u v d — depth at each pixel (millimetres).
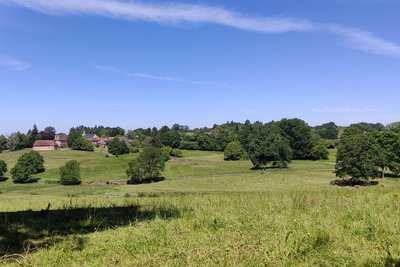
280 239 5711
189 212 8844
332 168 102188
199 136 154750
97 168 115688
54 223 8359
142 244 6090
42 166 113812
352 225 6375
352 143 71750
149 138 162250
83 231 7500
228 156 127312
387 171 81750
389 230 5906
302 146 122750
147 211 9531
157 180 94062
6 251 6008
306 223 6617
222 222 7359
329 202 8930
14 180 101938
